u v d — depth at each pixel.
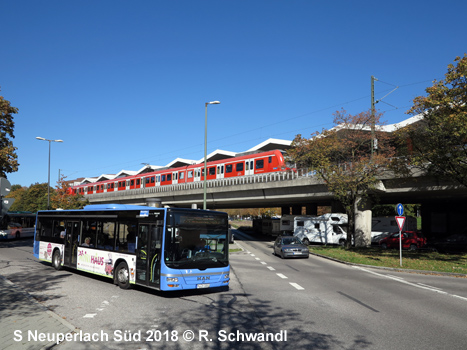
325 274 16.33
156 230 10.85
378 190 29.47
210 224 11.40
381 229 38.75
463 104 18.14
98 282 13.59
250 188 37.78
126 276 12.11
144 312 8.88
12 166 26.89
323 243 40.19
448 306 9.53
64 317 8.30
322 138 27.80
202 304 9.88
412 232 29.67
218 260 11.31
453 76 17.88
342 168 27.56
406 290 12.10
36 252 18.67
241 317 8.38
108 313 8.73
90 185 65.19
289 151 29.06
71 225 15.81
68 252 15.73
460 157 18.61
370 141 28.78
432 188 26.89
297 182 33.59
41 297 10.62
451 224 46.75
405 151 21.67
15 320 7.73
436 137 19.05
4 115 26.89
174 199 48.03
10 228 37.03
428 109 19.12
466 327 7.46
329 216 38.09
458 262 19.92
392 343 6.44
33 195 74.56
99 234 13.79
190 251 10.88
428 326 7.54
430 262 19.94
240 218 130.00
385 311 8.95
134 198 53.56
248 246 36.09
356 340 6.61
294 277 15.33
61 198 46.50
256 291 11.93
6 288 11.56
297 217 39.72
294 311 8.98
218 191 40.84
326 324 7.73
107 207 13.66
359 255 24.23
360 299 10.50
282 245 24.66
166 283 10.33
